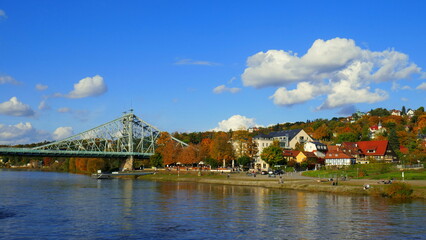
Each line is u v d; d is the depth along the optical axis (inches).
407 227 1658.5
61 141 7480.3
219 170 5511.8
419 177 3467.0
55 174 7608.3
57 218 1919.3
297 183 3484.3
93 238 1496.1
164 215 2003.0
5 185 4114.2
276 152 5999.0
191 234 1557.6
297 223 1756.9
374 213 1998.0
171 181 4955.7
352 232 1572.3
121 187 3843.5
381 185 2908.5
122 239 1480.1
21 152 6456.7
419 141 7588.6
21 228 1672.0
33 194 3093.0
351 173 4352.9
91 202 2556.6
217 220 1846.7
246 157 5944.9
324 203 2388.0
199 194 3046.3
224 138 6200.8
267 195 2893.7
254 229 1641.2
